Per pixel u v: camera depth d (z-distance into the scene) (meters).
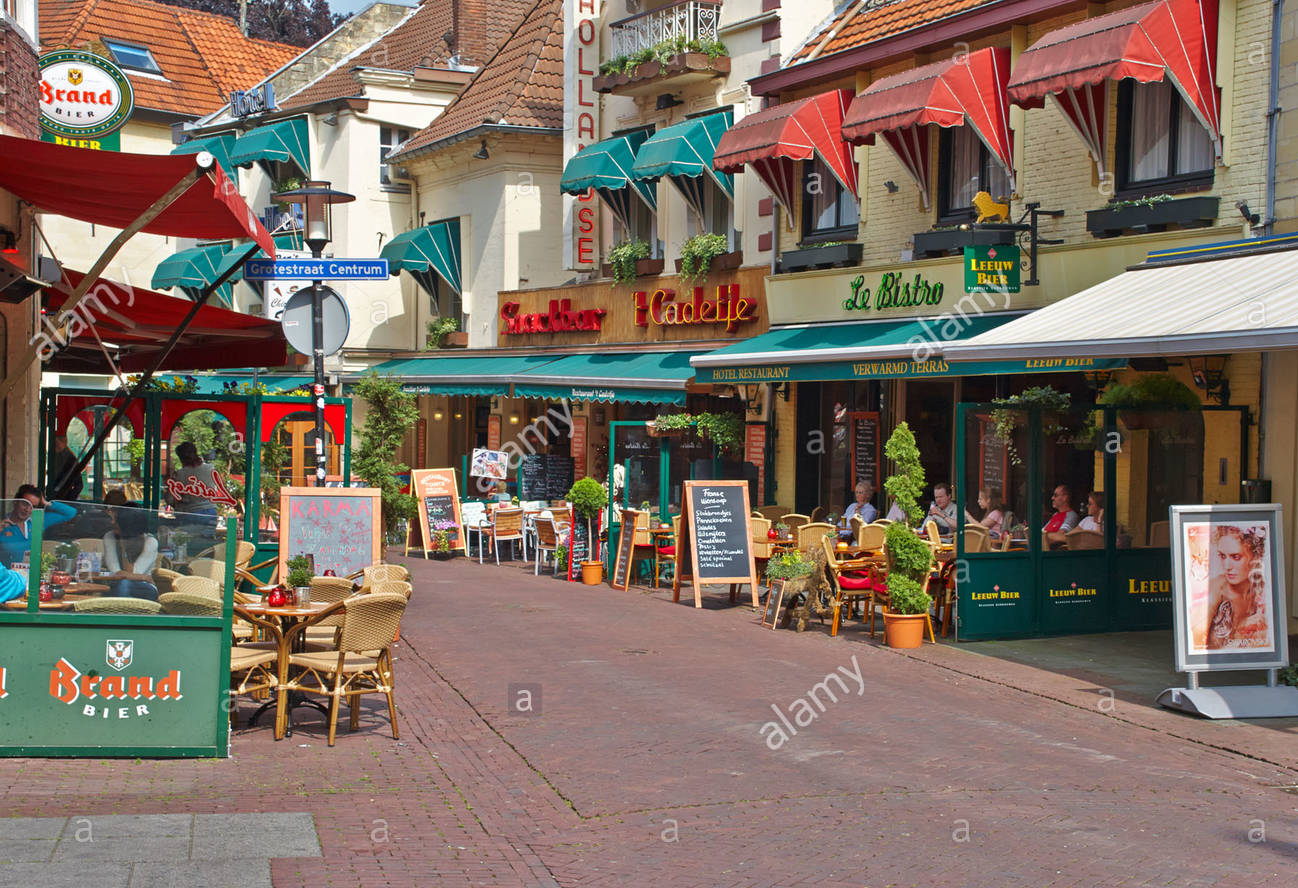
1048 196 16.67
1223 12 14.40
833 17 21.75
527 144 29.23
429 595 17.34
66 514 8.45
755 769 8.71
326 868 6.53
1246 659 10.66
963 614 13.55
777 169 20.92
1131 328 11.88
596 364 24.62
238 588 12.71
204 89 40.59
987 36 17.58
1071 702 10.80
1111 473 14.05
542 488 26.44
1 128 12.42
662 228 24.75
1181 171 15.13
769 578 15.22
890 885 6.51
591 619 15.39
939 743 9.45
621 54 25.19
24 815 7.13
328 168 33.12
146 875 6.27
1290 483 13.63
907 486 13.80
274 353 16.95
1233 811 7.84
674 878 6.61
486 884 6.45
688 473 22.78
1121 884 6.52
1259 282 12.29
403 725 9.96
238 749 9.02
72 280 14.36
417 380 29.00
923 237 17.92
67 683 8.42
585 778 8.48
